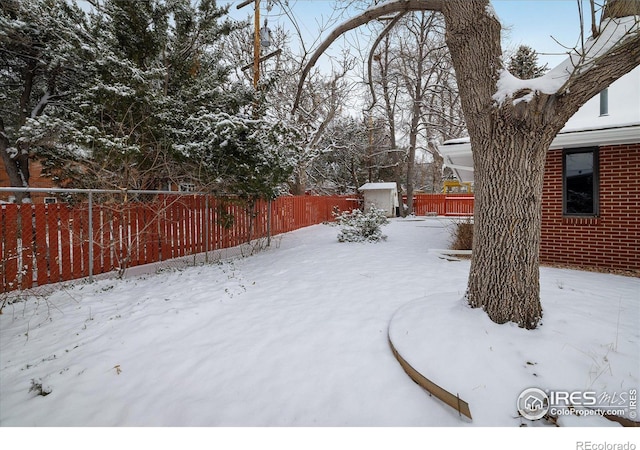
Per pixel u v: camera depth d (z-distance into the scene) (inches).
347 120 904.3
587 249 251.9
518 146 118.0
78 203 229.3
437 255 288.8
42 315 158.9
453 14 125.9
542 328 116.8
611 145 241.4
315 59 170.7
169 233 294.7
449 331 117.1
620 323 122.4
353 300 170.2
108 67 252.4
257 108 353.1
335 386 99.0
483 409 84.8
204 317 156.0
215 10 323.9
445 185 1096.2
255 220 423.2
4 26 277.9
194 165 291.0
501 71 122.2
